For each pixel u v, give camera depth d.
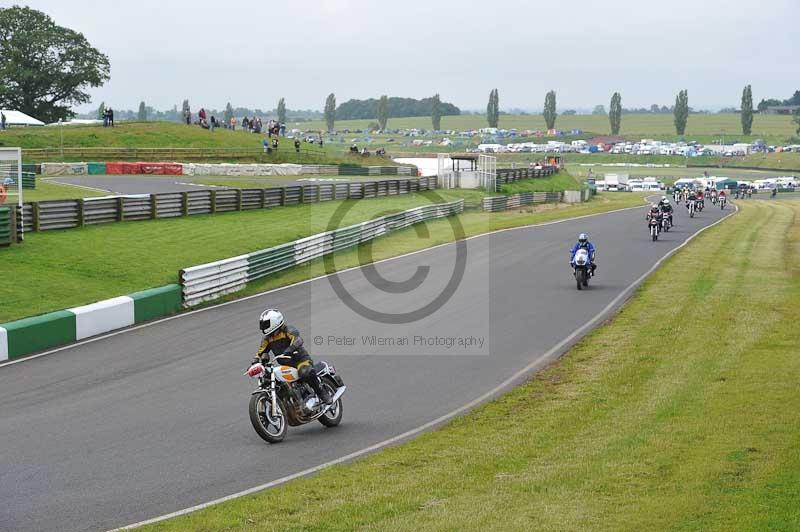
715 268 68.88
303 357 27.61
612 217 126.69
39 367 37.16
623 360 37.53
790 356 36.94
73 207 71.44
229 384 34.00
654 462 23.09
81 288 53.34
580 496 20.62
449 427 28.06
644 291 57.09
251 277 60.91
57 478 23.02
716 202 177.38
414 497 20.94
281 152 182.75
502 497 20.70
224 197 91.81
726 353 37.88
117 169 145.75
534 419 28.72
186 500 21.34
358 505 20.36
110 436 27.11
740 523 18.36
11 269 55.41
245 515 19.84
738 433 25.62
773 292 55.81
